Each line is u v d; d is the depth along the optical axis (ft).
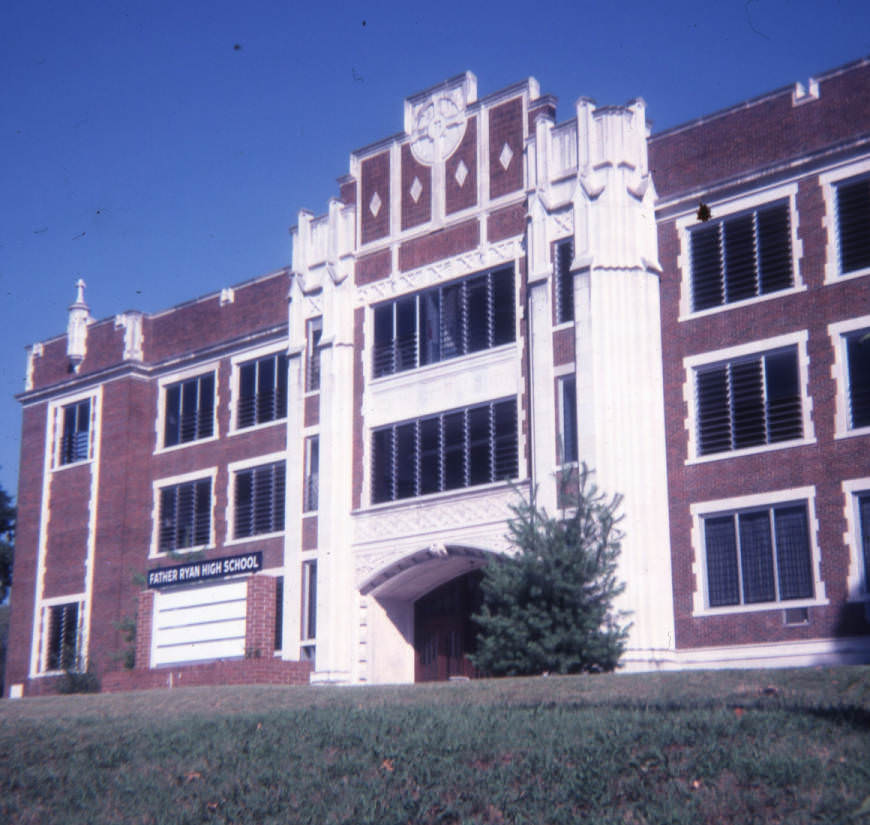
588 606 81.10
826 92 86.38
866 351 81.76
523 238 97.45
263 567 114.01
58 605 127.85
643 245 91.86
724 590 84.84
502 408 95.91
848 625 78.43
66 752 55.16
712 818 36.88
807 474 82.17
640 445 87.61
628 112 94.32
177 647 94.63
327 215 111.65
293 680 90.53
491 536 92.94
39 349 138.62
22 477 135.95
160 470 126.21
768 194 87.71
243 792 45.47
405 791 43.06
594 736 45.50
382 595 101.71
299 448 109.50
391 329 104.99
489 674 81.71
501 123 101.24
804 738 42.39
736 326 87.51
